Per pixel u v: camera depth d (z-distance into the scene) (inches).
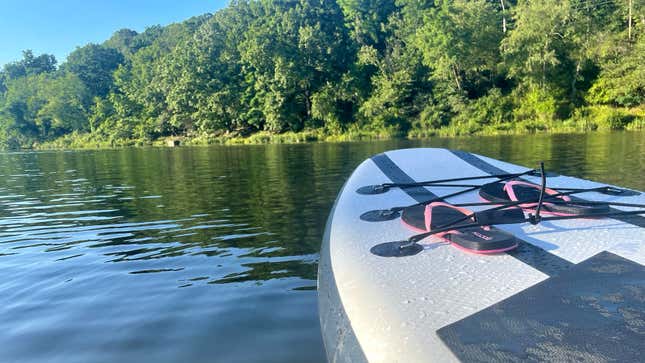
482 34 1114.7
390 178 117.3
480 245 60.2
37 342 82.8
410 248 65.3
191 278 113.9
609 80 991.6
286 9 1889.8
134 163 534.0
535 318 45.1
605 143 494.3
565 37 1051.3
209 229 166.4
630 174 255.3
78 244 152.7
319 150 633.0
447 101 1147.9
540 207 73.0
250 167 404.5
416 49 1286.9
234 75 1510.8
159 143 1449.3
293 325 85.1
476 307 48.4
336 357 52.4
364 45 1346.0
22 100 2091.5
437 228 66.7
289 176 317.1
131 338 82.8
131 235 162.4
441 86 1160.8
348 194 107.3
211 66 1514.5
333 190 243.0
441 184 108.5
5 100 2237.9
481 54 1138.0
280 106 1290.6
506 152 436.1
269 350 76.2
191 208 209.5
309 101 1373.0
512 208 70.7
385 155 143.5
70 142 1852.9
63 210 222.5
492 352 40.5
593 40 1041.5
